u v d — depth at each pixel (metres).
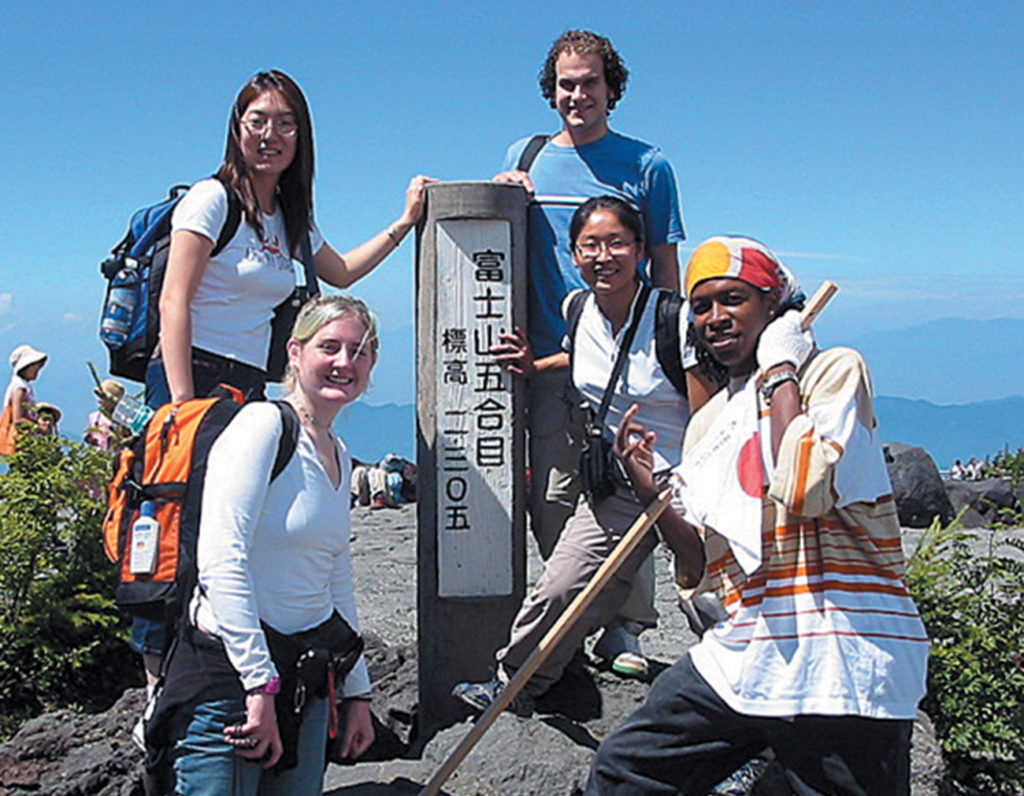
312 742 3.20
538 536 4.96
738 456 2.95
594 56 4.87
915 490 13.12
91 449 6.29
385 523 13.06
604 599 4.34
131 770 4.21
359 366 3.20
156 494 3.16
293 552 3.12
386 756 4.68
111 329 4.18
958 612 5.42
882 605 2.85
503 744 4.22
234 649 2.94
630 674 4.87
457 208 4.64
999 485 13.97
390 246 4.74
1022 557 10.13
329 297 3.28
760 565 2.90
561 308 4.75
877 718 2.80
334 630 3.24
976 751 5.12
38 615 5.80
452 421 4.72
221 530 2.97
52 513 5.98
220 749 3.02
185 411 3.28
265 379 4.30
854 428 2.79
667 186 4.96
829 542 2.87
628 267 4.23
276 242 4.28
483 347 4.70
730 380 3.23
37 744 4.39
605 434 4.38
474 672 4.73
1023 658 5.26
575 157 4.98
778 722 2.90
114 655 6.07
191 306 4.05
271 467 3.07
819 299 2.93
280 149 4.15
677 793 3.19
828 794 2.87
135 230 4.24
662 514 3.41
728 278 3.07
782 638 2.87
